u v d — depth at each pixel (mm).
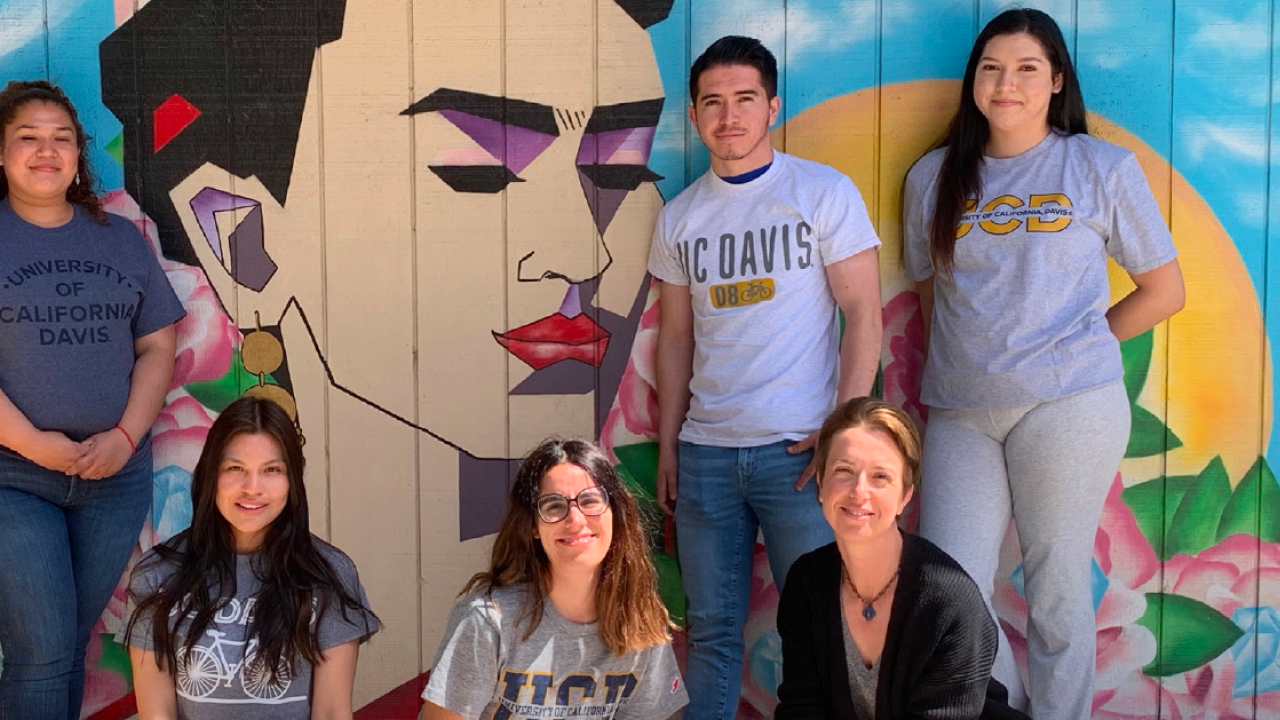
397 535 3322
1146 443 3225
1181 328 3203
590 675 2297
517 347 3277
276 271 3277
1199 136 3166
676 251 3043
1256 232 3176
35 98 2895
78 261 2975
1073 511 2893
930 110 3186
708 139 2912
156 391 3117
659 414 3201
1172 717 3268
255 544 2443
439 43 3227
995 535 2980
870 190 3217
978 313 2912
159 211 3270
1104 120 3186
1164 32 3152
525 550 2289
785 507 2881
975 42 3002
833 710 2459
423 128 3244
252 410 2406
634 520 2320
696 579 2994
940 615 2299
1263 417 3201
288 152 3254
